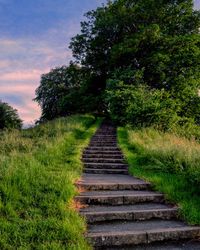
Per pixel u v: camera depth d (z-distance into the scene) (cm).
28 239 595
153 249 623
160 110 2247
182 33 3253
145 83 2720
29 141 1537
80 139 1919
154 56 2878
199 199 814
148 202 848
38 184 816
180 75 2969
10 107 5312
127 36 3153
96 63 3525
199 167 984
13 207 705
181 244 648
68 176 932
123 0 3303
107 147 1636
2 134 1950
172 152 1220
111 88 2731
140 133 1947
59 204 723
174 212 762
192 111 2936
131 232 652
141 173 1141
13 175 825
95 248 622
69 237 603
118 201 834
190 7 3186
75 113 3691
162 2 3203
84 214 723
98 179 1070
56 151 1393
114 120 2598
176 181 939
